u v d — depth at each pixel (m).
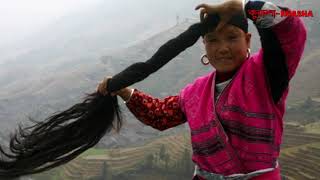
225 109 2.25
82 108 2.46
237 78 2.24
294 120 82.56
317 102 93.94
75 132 2.45
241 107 2.20
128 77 2.36
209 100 2.33
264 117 2.17
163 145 83.25
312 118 82.56
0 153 2.36
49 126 2.43
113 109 2.50
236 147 2.21
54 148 2.42
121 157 83.25
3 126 146.75
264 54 2.15
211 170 2.32
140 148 90.94
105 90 2.45
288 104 96.81
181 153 79.69
